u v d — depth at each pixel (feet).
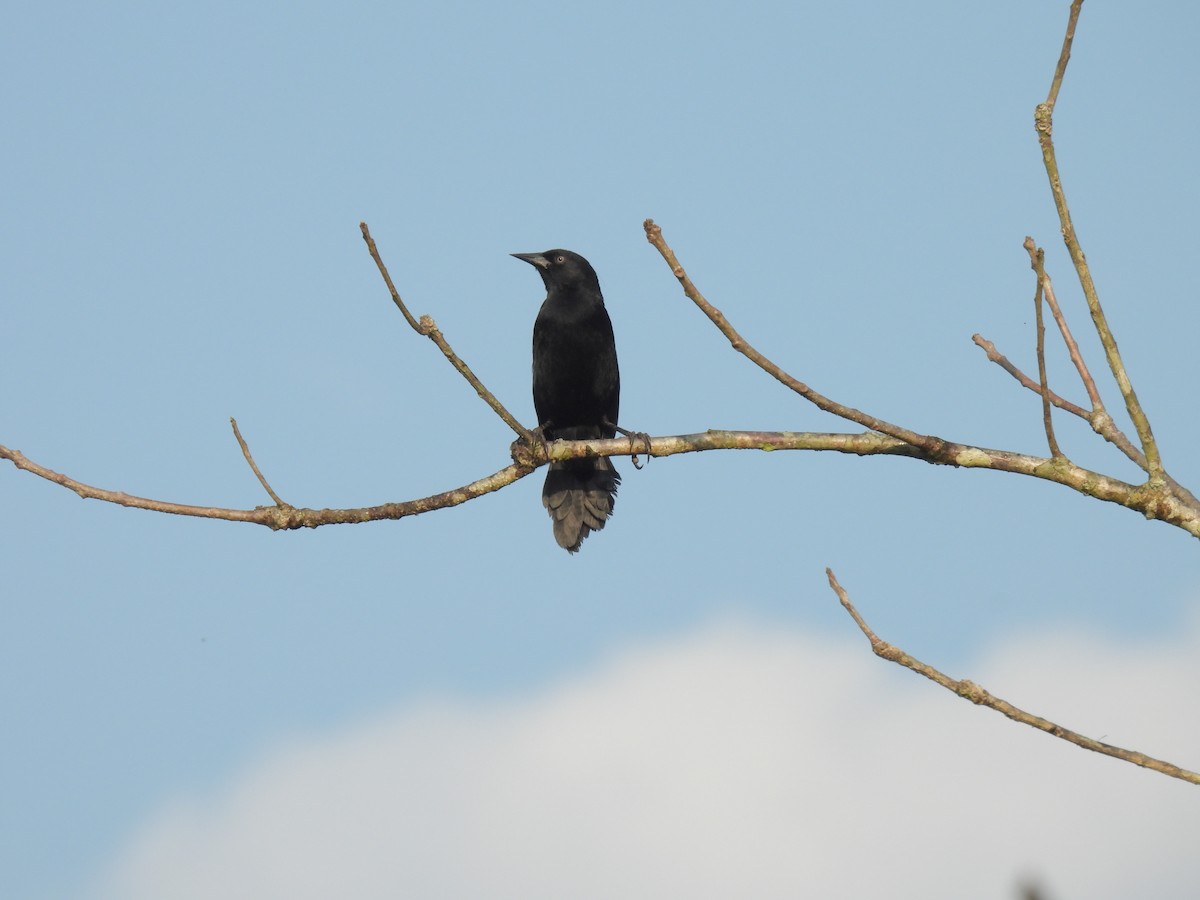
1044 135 28.53
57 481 35.86
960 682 25.32
